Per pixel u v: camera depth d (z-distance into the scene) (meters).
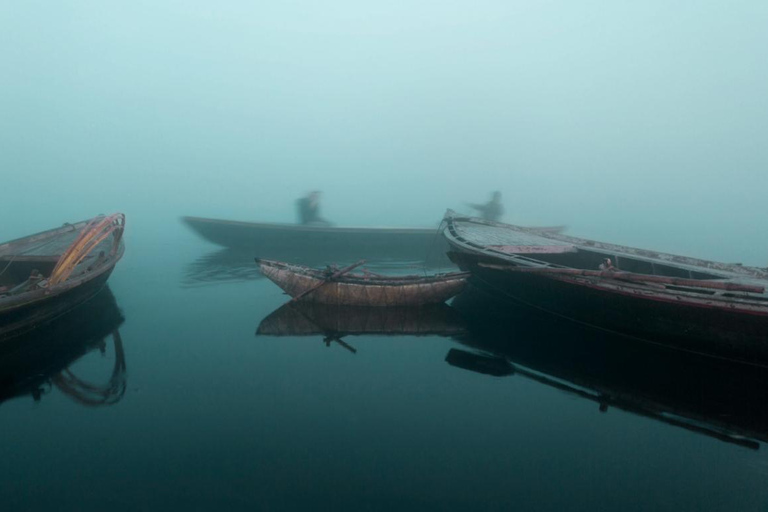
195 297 13.30
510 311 12.91
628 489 5.92
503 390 8.38
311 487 5.84
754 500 5.72
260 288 14.24
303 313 12.12
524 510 5.54
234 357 9.45
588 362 9.55
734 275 11.08
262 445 6.64
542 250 14.15
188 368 8.92
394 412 7.60
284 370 8.95
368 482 5.96
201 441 6.69
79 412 7.34
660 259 13.21
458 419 7.45
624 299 9.88
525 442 6.87
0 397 7.73
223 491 5.72
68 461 6.18
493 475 6.15
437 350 10.08
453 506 5.58
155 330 10.75
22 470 5.99
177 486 5.78
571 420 7.46
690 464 6.40
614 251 13.83
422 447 6.71
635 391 8.37
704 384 8.65
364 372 8.96
